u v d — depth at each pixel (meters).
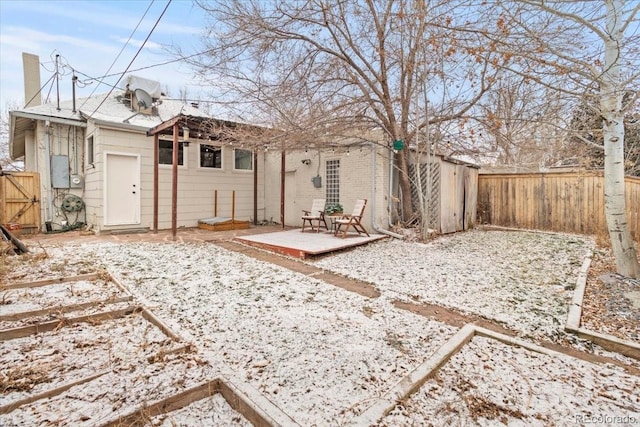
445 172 8.95
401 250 6.93
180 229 9.53
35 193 8.77
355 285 4.57
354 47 7.52
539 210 9.98
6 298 3.59
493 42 4.90
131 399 1.99
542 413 1.99
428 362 2.46
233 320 3.25
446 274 5.10
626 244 4.66
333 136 8.09
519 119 5.51
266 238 7.66
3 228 5.59
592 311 3.63
